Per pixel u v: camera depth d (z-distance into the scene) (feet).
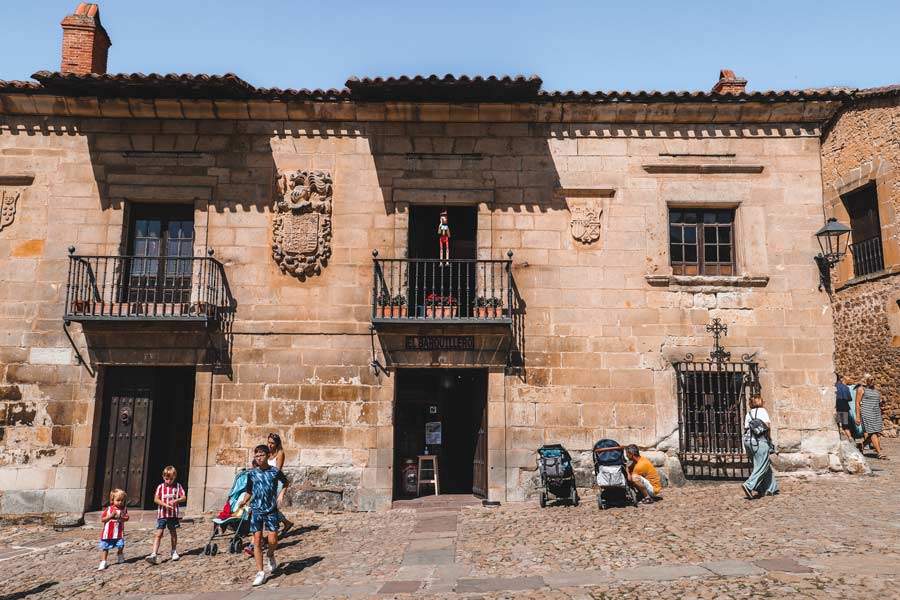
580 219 38.24
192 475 35.68
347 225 38.19
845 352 56.65
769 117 38.60
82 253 37.45
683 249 38.88
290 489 35.76
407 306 36.55
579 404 36.70
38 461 35.65
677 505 31.53
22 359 36.47
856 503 29.68
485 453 36.76
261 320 37.24
